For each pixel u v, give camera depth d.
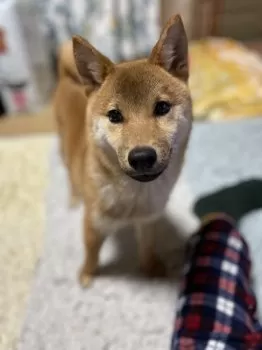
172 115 0.33
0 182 0.59
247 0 0.84
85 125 0.41
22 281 0.46
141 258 0.46
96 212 0.39
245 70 0.75
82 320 0.42
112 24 0.78
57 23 0.78
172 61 0.35
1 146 0.65
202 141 0.64
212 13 0.85
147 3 0.77
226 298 0.38
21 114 0.78
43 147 0.65
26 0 0.72
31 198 0.56
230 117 0.68
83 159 0.41
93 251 0.43
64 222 0.53
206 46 0.83
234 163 0.60
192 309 0.38
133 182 0.36
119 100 0.33
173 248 0.50
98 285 0.46
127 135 0.32
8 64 0.72
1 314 0.43
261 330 0.37
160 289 0.45
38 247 0.50
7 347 0.40
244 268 0.42
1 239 0.51
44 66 0.79
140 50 0.82
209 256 0.41
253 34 0.89
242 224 0.50
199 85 0.72
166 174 0.37
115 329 0.41
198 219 0.52
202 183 0.57
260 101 0.69
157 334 0.41
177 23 0.33
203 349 0.35
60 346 0.40
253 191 0.52
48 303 0.44
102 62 0.34
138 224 0.43
